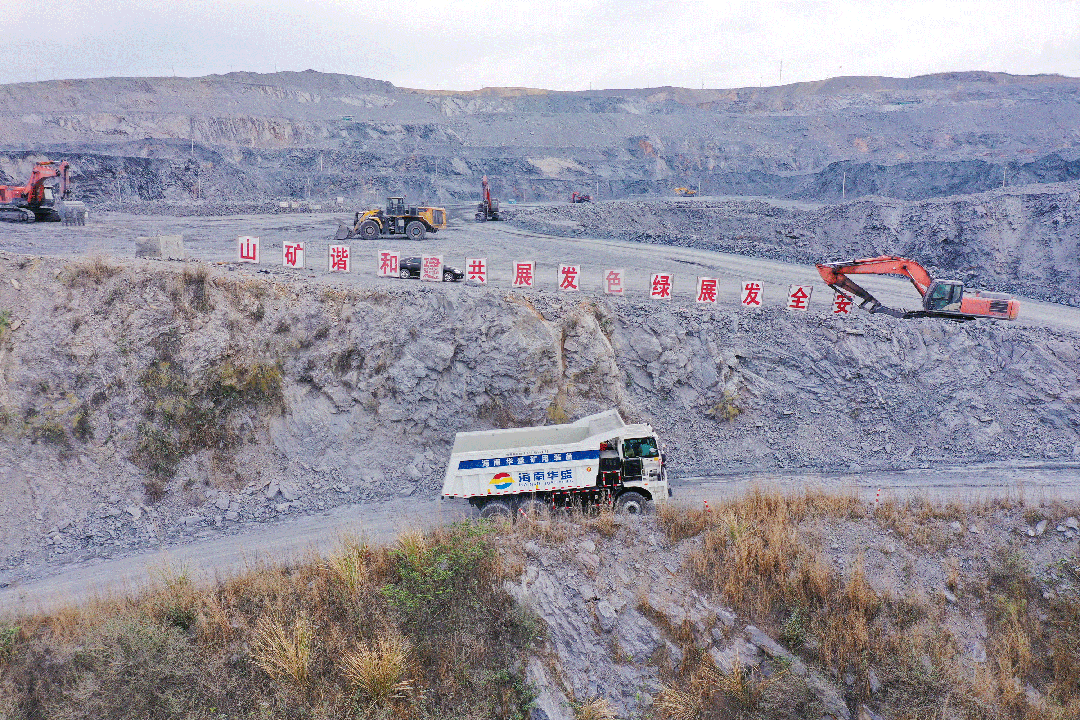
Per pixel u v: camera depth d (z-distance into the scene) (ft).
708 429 77.87
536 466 56.29
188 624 44.52
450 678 42.45
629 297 96.22
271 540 58.13
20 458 62.59
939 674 45.52
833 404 80.07
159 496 64.80
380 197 352.90
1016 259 143.74
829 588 49.80
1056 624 48.32
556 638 45.96
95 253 85.10
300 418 71.26
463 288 82.79
